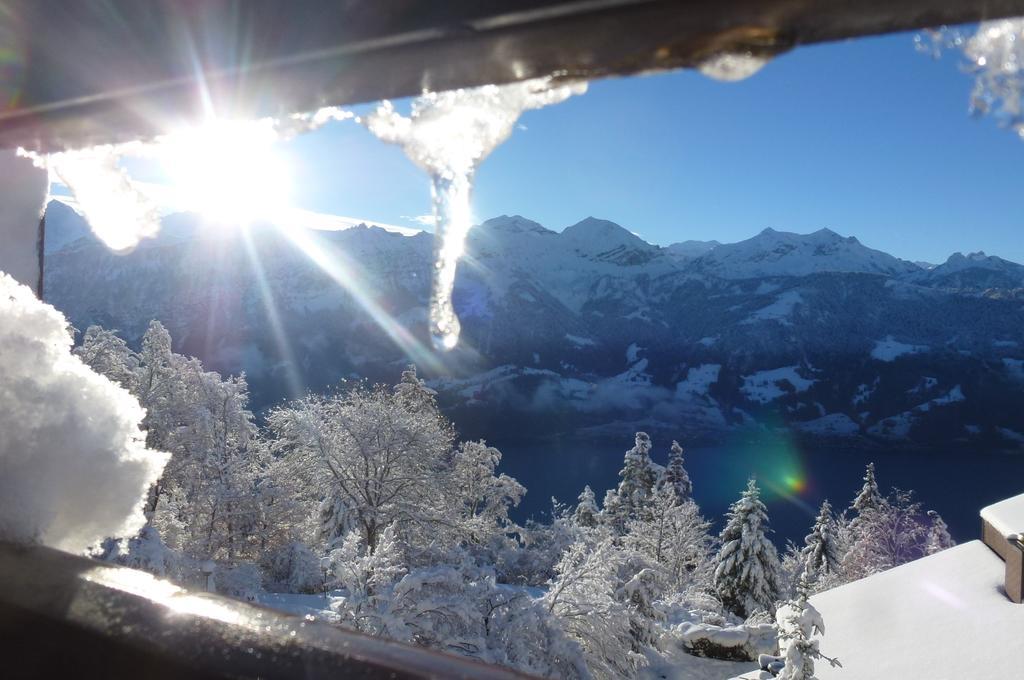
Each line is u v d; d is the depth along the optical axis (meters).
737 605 32.81
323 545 25.86
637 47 0.43
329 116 0.63
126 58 0.60
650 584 20.56
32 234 1.00
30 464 0.82
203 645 0.54
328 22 0.50
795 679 8.28
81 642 0.57
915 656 8.95
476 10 0.43
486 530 27.36
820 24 0.37
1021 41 0.30
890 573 12.20
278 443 26.30
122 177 0.82
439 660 0.53
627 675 14.97
